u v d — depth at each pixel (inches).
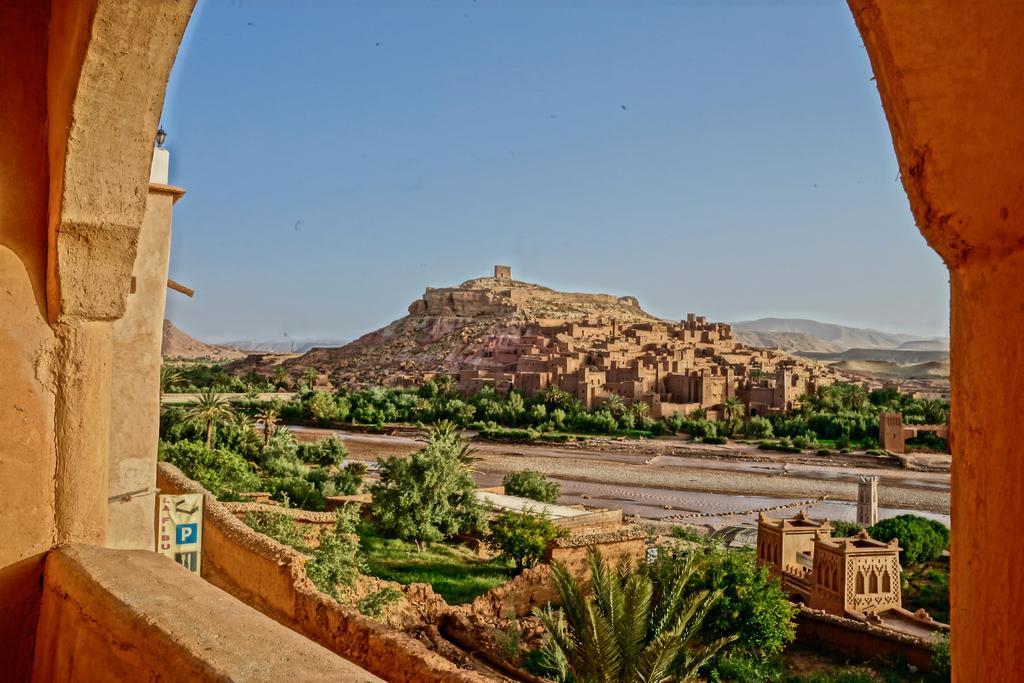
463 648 639.8
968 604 51.3
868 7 52.4
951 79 49.3
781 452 3454.7
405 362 6589.6
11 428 130.5
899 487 2659.9
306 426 4050.2
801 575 1230.9
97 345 136.7
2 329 130.3
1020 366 46.2
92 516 136.9
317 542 643.5
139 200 131.3
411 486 1175.6
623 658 464.1
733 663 757.9
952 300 54.7
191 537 301.4
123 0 116.4
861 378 6943.9
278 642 90.5
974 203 49.6
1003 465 47.7
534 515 1218.0
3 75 135.6
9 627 129.6
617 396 4079.7
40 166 136.7
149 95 125.7
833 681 792.3
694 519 2084.2
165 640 91.8
